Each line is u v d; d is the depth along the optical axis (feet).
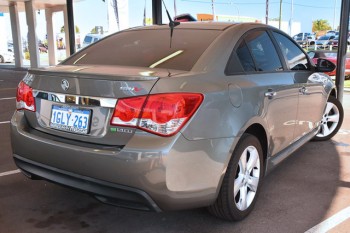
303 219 10.20
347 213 10.55
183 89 8.00
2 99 32.42
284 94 11.50
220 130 8.53
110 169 7.90
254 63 10.68
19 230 9.59
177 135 7.75
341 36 23.16
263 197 11.57
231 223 9.98
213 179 8.52
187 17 15.74
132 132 7.88
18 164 9.82
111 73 8.25
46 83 9.21
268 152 10.99
